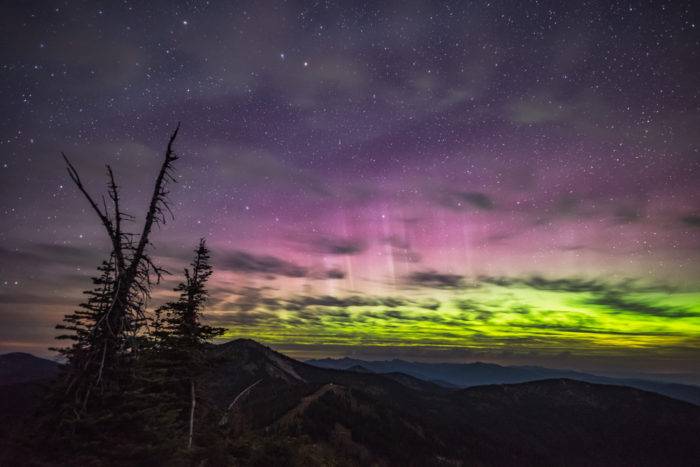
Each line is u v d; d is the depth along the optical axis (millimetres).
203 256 17875
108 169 11148
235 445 14930
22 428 10070
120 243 11250
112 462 9922
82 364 10578
